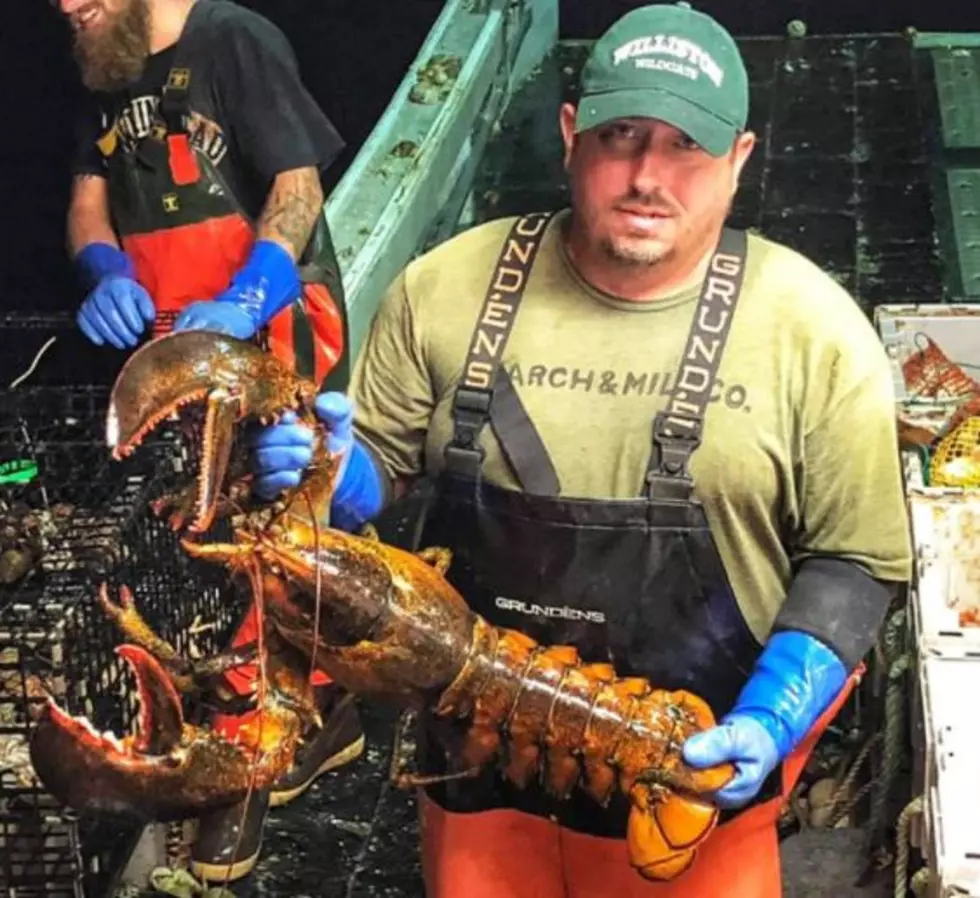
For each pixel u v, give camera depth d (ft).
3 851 11.08
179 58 12.12
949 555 12.17
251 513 7.59
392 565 7.89
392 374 8.59
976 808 9.45
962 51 28.99
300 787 13.35
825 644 7.98
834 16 32.63
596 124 7.48
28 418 13.60
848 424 7.86
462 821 9.00
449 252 8.49
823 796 12.67
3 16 28.58
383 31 35.04
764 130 26.32
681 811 7.94
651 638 8.29
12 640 10.67
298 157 12.14
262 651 7.82
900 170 24.75
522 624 8.43
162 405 6.89
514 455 8.14
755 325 7.91
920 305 16.06
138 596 11.80
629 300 7.99
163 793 7.47
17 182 27.58
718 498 7.95
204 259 12.58
